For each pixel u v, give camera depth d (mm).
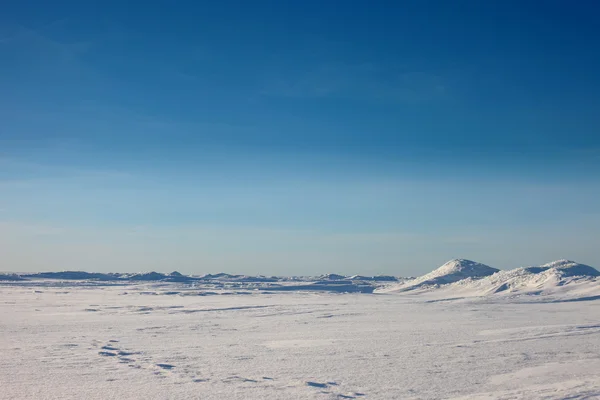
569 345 39938
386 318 67375
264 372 28562
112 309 82250
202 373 28141
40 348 37625
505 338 44875
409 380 26438
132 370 28828
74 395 22719
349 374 28031
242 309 83938
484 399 22109
